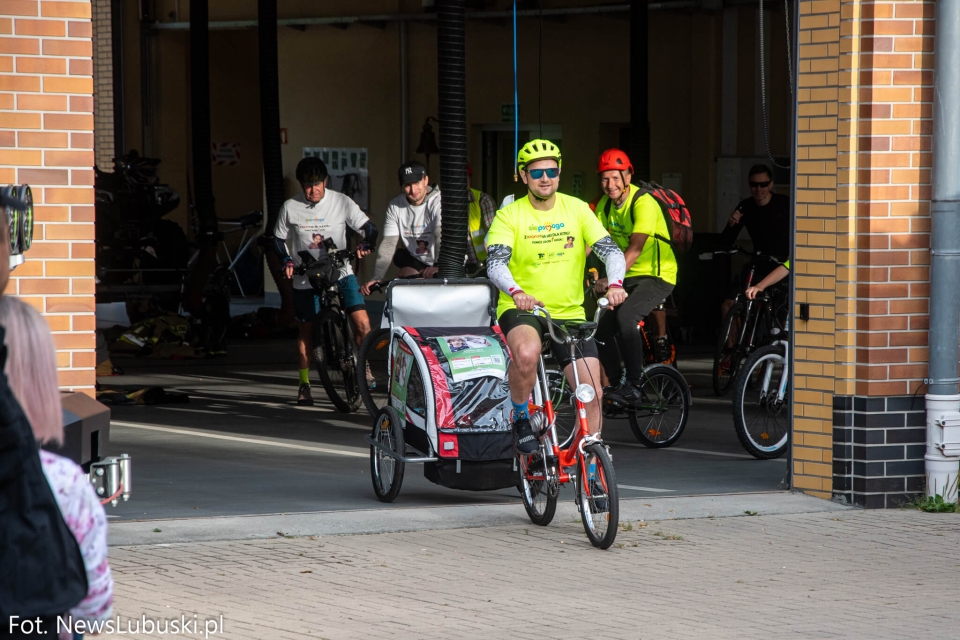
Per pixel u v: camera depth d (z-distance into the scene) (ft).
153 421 80.89
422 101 155.22
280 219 83.87
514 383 50.16
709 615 39.14
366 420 82.28
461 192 70.69
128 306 124.57
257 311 140.05
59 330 47.62
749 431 68.95
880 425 55.88
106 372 102.73
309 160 82.89
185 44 184.96
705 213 133.69
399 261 81.92
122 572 43.16
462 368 53.88
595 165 143.13
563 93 144.46
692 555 47.11
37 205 47.32
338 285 83.97
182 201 184.96
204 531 49.24
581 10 140.05
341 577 43.21
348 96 160.97
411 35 155.33
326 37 162.20
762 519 53.62
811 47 56.65
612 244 50.70
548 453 50.49
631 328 70.85
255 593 40.96
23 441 19.48
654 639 36.60
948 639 37.01
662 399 72.90
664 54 135.54
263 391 95.86
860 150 55.31
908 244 55.67
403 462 54.54
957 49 54.49
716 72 132.05
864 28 54.90
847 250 55.62
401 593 41.29
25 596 19.45
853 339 55.93
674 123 135.33
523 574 44.01
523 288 51.26
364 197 160.25
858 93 55.11
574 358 49.42
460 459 52.80
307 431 77.61
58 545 19.72
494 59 149.07
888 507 56.13
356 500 56.75
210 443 72.54
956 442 55.72
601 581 43.19
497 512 54.03
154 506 54.70
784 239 86.22
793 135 57.57
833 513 54.90
